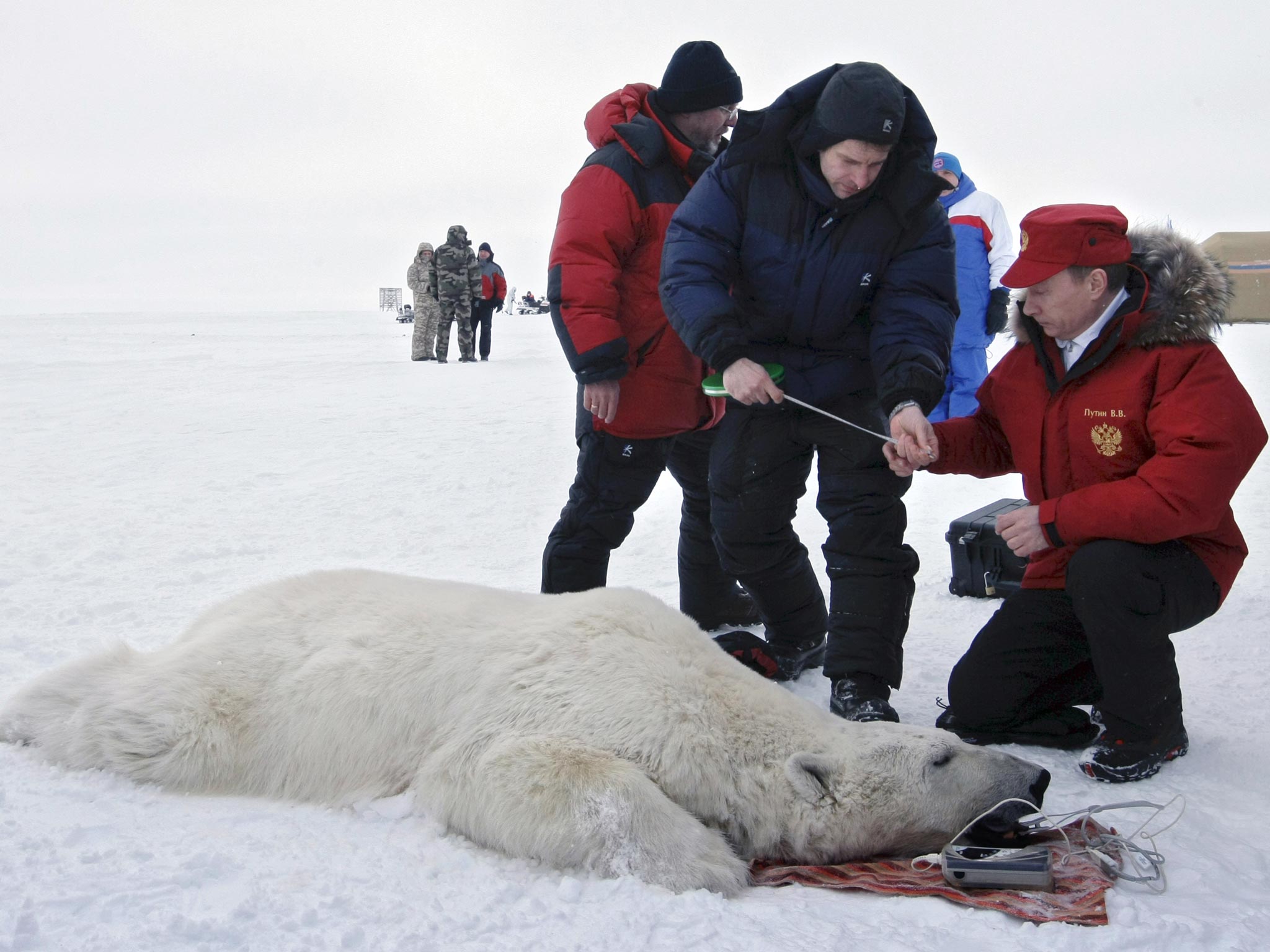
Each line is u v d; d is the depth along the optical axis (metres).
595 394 4.24
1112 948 2.24
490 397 15.51
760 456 4.08
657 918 2.32
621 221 4.22
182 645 3.41
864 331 4.03
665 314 4.10
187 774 3.08
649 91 4.48
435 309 22.86
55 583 5.64
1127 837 2.93
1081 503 3.36
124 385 17.89
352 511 7.66
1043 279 3.37
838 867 2.85
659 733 2.82
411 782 3.00
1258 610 5.09
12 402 15.09
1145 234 3.42
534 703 2.91
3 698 3.83
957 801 2.94
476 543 6.75
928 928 2.36
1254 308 24.55
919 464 3.69
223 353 27.03
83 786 3.00
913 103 3.63
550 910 2.36
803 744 3.00
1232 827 3.01
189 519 7.32
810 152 3.60
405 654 3.14
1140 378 3.37
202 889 2.38
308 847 2.67
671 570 6.15
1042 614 3.65
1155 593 3.29
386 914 2.31
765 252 3.84
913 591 4.03
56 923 2.18
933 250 3.87
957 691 3.79
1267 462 9.50
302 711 3.11
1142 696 3.35
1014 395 3.74
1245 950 2.24
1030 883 2.59
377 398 15.48
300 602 3.42
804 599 4.41
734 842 2.92
